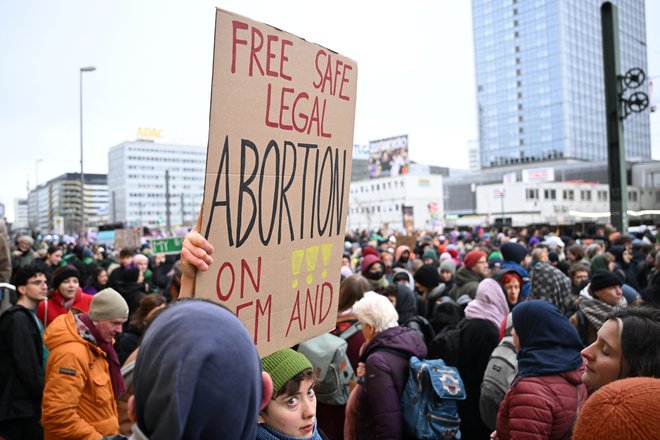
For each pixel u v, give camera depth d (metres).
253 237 2.02
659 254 6.55
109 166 155.75
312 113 2.27
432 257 10.70
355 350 4.60
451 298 6.30
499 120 132.38
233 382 0.99
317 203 2.35
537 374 2.76
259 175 2.02
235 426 0.99
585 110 126.44
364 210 93.88
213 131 1.82
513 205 72.25
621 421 1.09
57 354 3.28
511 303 5.15
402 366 3.62
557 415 2.67
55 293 5.29
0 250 6.51
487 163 134.75
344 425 4.09
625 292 5.65
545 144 124.19
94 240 34.69
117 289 7.46
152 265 11.02
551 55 122.62
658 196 73.19
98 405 3.40
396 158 92.75
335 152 2.44
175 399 0.92
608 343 2.19
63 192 151.62
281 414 2.16
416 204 86.38
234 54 1.87
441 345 4.41
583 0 126.88
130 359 3.63
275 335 2.15
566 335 2.79
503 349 3.54
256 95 1.98
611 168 15.05
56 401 3.21
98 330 3.51
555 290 5.01
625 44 133.50
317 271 2.38
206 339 0.98
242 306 1.99
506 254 6.53
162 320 1.05
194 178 155.88
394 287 5.83
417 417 3.51
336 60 2.40
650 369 2.06
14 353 4.04
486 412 3.53
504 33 130.38
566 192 75.44
